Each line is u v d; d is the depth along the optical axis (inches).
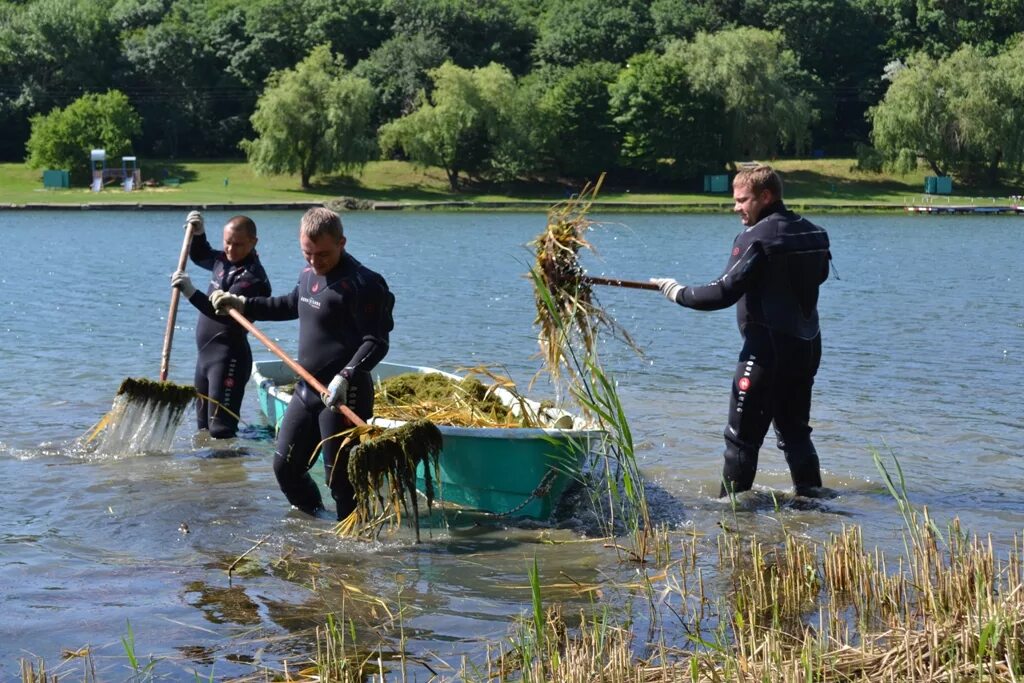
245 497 297.9
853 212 2723.9
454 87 3004.4
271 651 197.3
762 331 290.5
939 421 395.9
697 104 3189.0
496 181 3144.7
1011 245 1563.7
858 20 4121.6
